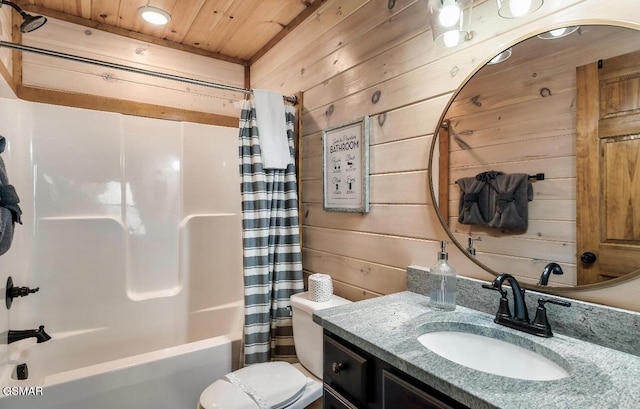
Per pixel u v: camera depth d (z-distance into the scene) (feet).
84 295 7.04
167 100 8.65
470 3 3.46
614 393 2.07
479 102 3.73
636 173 2.66
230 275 8.68
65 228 6.91
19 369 5.20
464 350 3.27
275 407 4.14
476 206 3.76
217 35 8.18
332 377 3.34
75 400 4.42
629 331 2.62
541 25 3.25
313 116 6.60
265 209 6.10
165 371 5.11
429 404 2.34
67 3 7.05
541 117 3.22
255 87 9.23
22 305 6.36
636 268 2.67
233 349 5.85
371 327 3.14
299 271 6.34
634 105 2.68
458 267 3.98
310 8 6.75
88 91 7.71
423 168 4.38
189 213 8.45
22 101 6.60
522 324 3.07
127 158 7.84
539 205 3.24
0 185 3.92
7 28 6.41
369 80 5.24
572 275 3.02
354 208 5.45
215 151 8.85
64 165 7.09
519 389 2.10
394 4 4.83
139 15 7.42
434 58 4.26
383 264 4.99
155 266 7.97
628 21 2.73
